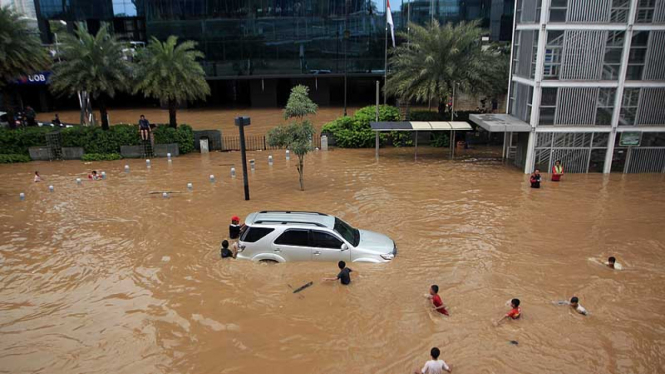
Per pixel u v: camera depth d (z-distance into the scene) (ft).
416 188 73.26
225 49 147.13
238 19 145.07
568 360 33.42
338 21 145.89
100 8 151.53
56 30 155.43
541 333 36.45
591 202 66.74
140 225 58.75
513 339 35.68
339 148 102.89
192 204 66.23
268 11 144.77
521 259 48.93
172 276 45.32
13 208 65.72
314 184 75.51
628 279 44.80
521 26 85.92
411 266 46.91
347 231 48.14
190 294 42.01
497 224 58.49
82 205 66.69
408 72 100.17
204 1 143.43
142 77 94.63
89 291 42.93
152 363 33.14
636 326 37.40
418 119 105.70
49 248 52.39
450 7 145.79
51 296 42.14
